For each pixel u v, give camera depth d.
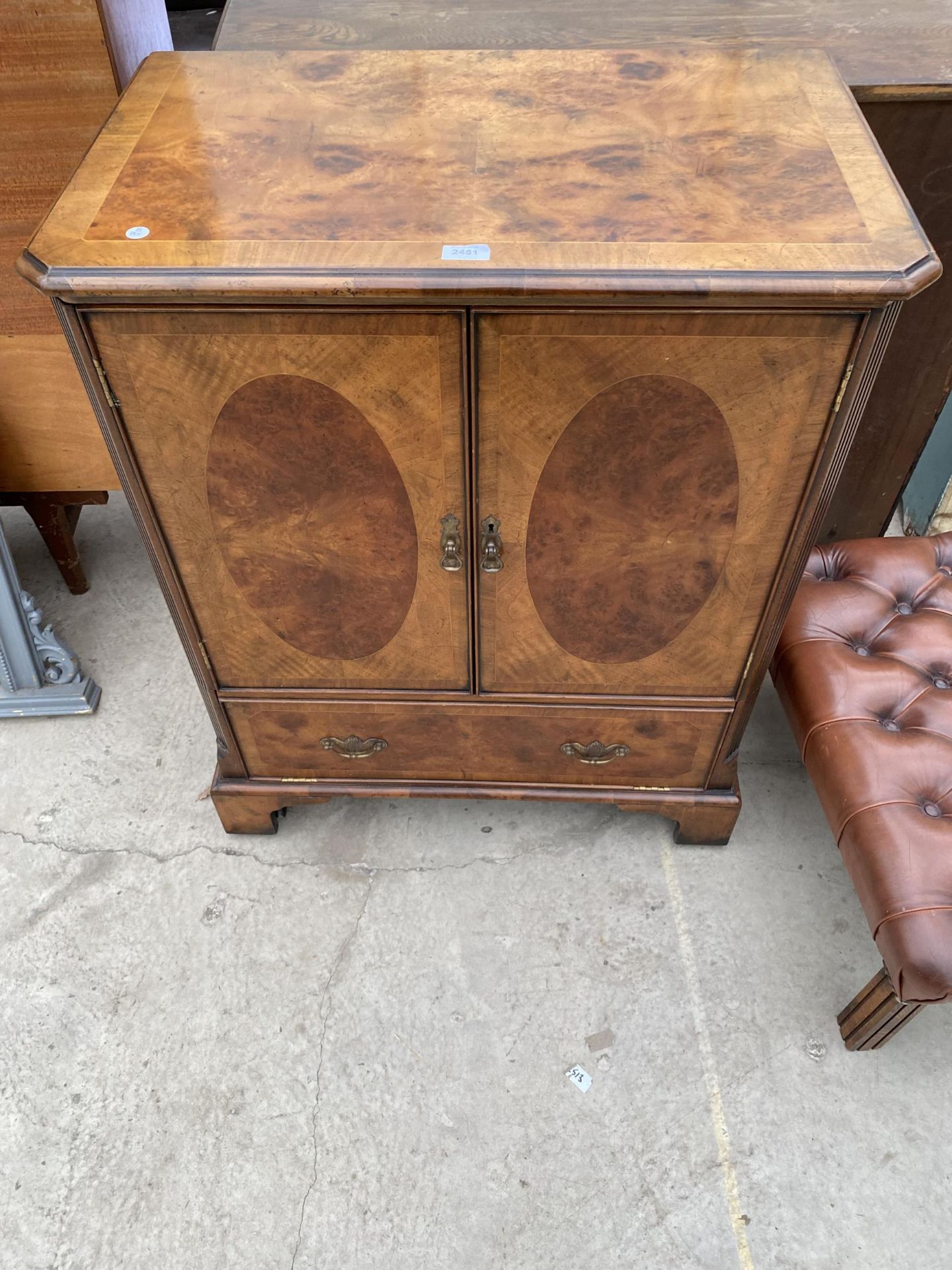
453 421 1.10
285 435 1.13
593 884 1.62
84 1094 1.39
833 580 1.57
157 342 1.04
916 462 1.83
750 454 1.12
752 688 1.40
